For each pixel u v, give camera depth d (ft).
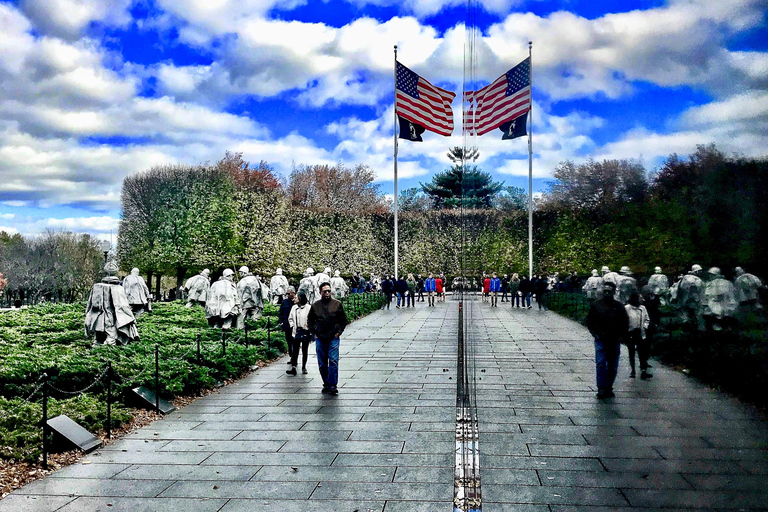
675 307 6.80
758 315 5.64
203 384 37.11
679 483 6.83
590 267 9.32
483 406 24.40
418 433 26.30
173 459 23.40
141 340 51.21
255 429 27.86
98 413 28.40
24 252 177.58
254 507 18.39
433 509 17.76
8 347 44.55
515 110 37.47
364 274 178.09
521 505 15.64
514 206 25.09
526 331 42.57
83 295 177.88
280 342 55.83
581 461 14.52
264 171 235.61
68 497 19.44
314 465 22.27
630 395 8.42
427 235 175.73
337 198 246.27
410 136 111.04
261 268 163.02
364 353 54.24
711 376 6.14
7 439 23.90
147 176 158.30
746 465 5.82
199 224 154.20
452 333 71.36
